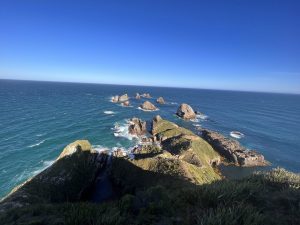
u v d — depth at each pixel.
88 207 10.57
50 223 10.35
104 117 88.62
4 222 11.81
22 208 13.12
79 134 63.91
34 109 97.44
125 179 32.50
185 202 10.70
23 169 41.03
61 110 98.94
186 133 59.66
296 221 9.55
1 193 33.50
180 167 31.77
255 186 13.00
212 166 49.28
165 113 106.12
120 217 9.15
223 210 8.87
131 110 109.19
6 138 56.50
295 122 109.94
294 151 63.94
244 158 50.31
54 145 53.97
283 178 17.02
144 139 60.50
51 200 25.94
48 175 28.69
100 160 36.06
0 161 43.50
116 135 64.88
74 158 32.53
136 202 10.59
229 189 11.94
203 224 8.24
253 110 146.12
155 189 11.34
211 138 60.69
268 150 63.38
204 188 12.07
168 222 8.98
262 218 8.84
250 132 82.12
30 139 57.03
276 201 11.51
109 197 31.30
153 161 33.50
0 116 79.50
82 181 30.84
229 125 91.50
